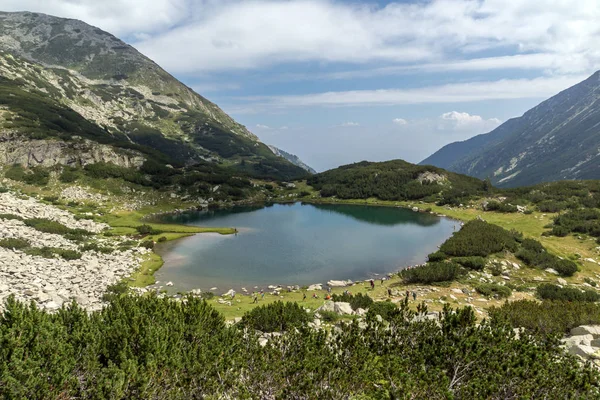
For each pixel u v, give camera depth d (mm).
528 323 20844
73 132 148125
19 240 55594
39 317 12797
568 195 104375
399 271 59156
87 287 42344
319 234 89938
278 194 162875
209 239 83688
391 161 185375
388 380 10906
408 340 13969
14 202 86750
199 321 15984
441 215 116562
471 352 12047
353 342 13562
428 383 10367
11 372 9766
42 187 109750
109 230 83750
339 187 161625
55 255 53750
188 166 168125
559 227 76375
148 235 83500
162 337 13117
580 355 15195
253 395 11180
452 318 14500
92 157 130375
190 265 62375
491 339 13211
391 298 42344
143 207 117125
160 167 145750
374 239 84188
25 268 43750
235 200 145250
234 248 75125
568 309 22250
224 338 15234
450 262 53719
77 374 11227
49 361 10898
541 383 10633
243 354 13492
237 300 43688
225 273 58125
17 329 11523
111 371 10961
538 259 55875
